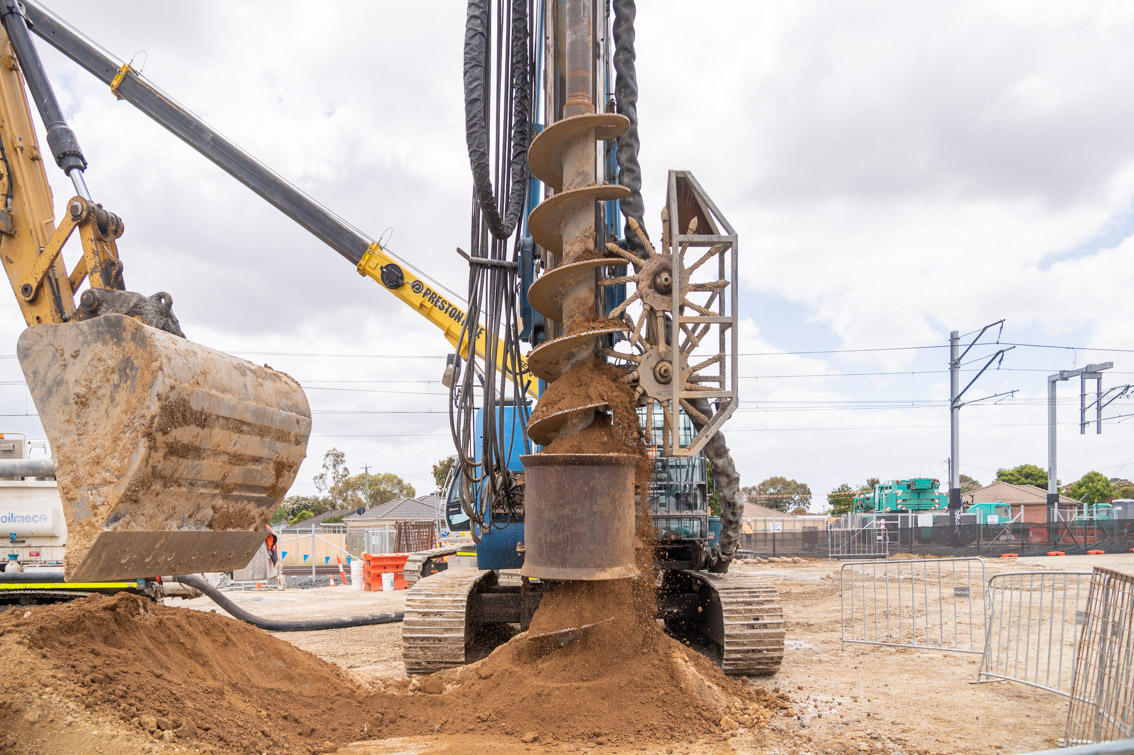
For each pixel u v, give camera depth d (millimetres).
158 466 4254
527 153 7371
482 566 9836
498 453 7613
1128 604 5250
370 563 20438
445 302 13469
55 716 3693
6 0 11078
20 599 7801
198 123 13203
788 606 14281
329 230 13438
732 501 8258
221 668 5137
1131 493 81938
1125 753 2572
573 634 6188
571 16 6797
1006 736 5867
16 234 11188
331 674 6070
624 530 5969
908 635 10695
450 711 5785
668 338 7027
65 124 11078
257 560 24297
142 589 8172
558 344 6516
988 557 27000
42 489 9539
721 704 6043
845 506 70312
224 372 4781
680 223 7340
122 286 11102
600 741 5387
